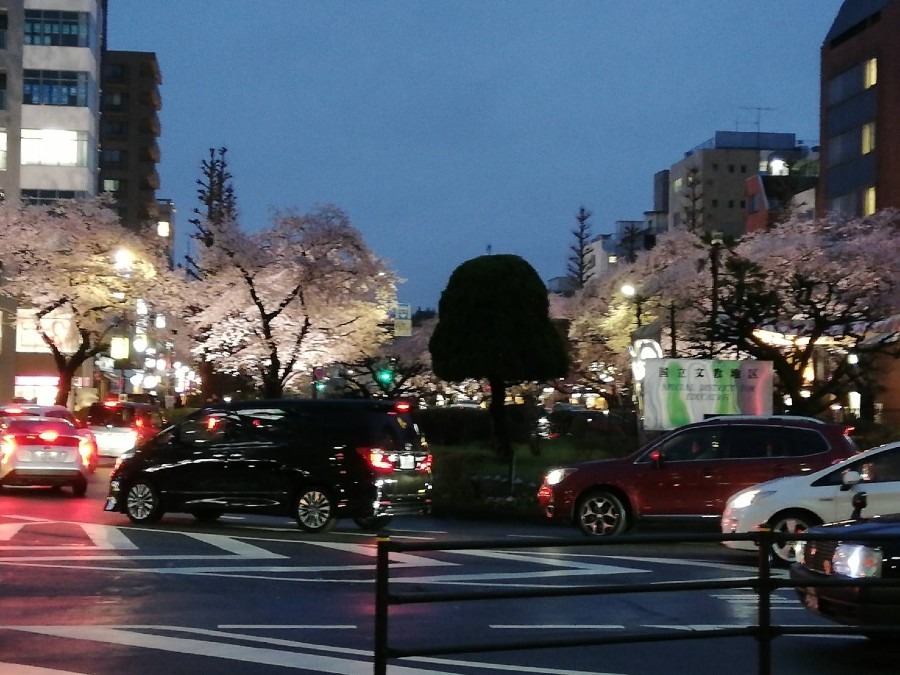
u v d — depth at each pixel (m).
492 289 30.61
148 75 99.12
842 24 54.44
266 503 18.30
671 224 115.12
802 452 17.50
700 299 38.81
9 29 64.62
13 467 23.41
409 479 18.38
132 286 47.97
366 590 12.51
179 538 17.14
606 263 121.75
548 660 9.26
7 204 48.22
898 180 48.91
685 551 16.69
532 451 32.50
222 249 45.69
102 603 11.56
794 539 7.36
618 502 17.80
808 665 9.25
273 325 46.69
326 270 45.97
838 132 54.34
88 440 29.88
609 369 55.19
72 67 65.12
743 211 108.62
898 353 31.36
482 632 10.23
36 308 50.34
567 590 6.88
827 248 36.12
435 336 31.61
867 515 14.44
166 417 44.94
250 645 9.59
